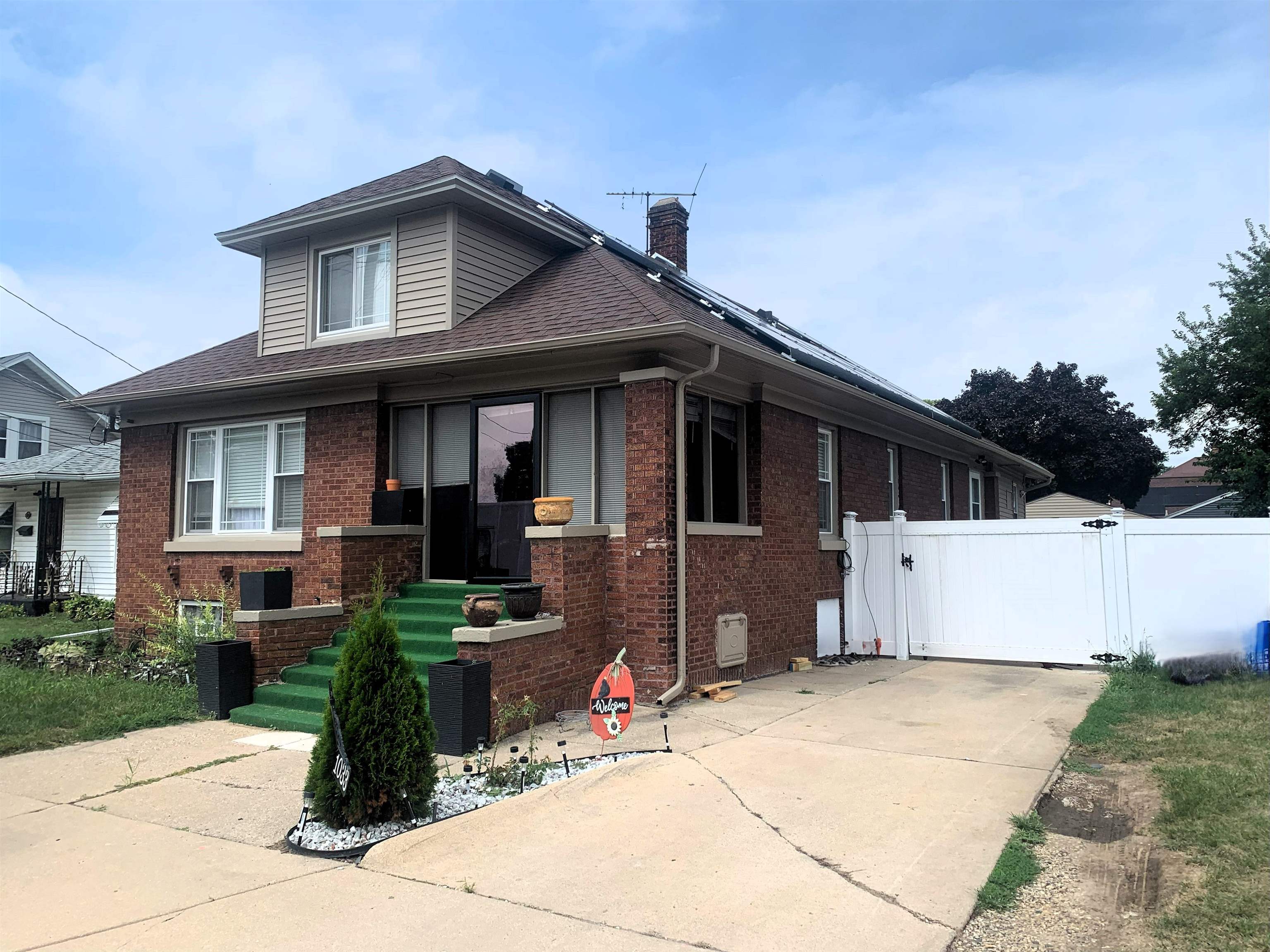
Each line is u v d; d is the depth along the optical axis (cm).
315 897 418
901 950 358
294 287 1184
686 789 577
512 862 460
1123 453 3794
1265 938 352
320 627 916
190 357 1307
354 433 1066
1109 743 687
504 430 991
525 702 720
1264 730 687
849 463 1310
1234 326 1842
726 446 1045
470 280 1077
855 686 977
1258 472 1838
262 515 1157
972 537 1166
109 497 1909
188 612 1191
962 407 4044
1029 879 436
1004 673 1066
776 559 1087
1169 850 464
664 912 396
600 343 827
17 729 748
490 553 979
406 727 517
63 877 447
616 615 883
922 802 549
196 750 710
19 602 1880
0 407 2652
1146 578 1045
